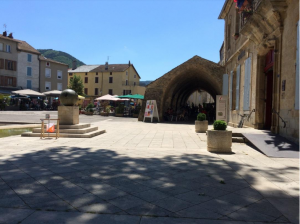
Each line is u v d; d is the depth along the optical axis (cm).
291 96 845
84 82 6438
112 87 6191
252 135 933
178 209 336
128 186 424
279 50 938
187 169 543
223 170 539
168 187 423
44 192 389
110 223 293
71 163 582
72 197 371
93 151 747
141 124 1948
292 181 466
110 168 540
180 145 917
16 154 684
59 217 306
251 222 303
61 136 1080
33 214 313
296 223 302
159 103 2295
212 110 2608
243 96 1416
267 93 1164
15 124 1734
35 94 3691
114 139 1059
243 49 1459
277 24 947
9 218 301
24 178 458
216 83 2139
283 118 910
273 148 756
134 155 691
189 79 2703
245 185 440
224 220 307
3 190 395
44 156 659
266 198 381
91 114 3186
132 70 6612
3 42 4291
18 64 4538
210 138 764
